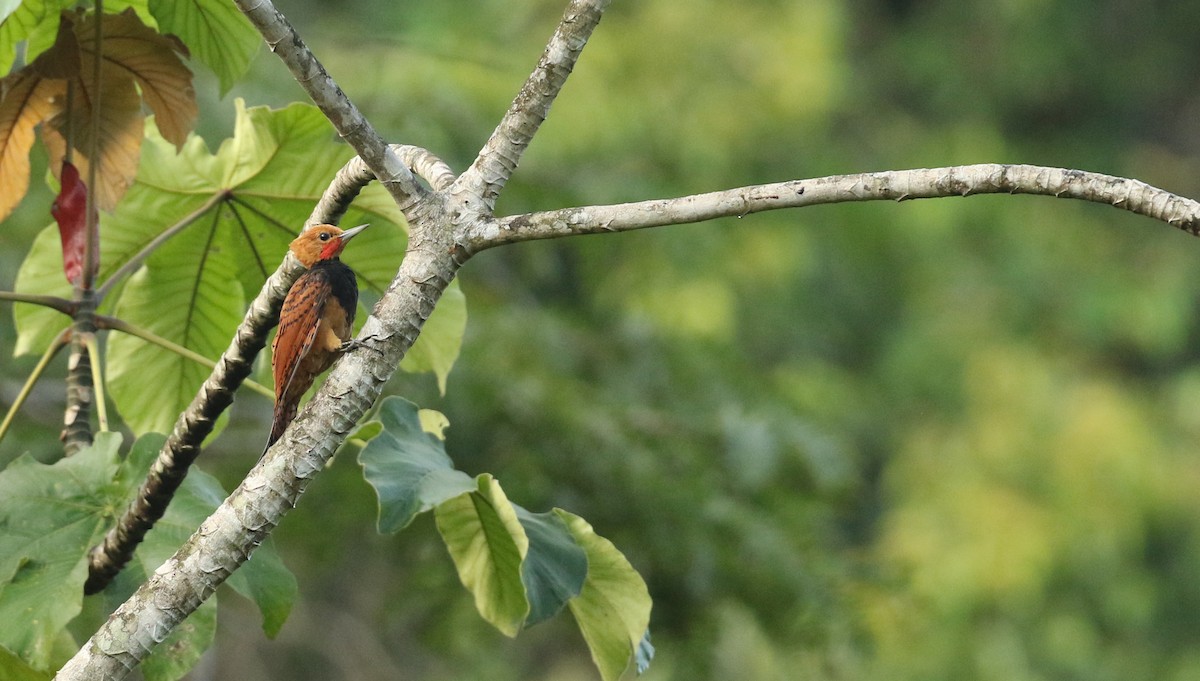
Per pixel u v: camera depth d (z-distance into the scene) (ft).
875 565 39.58
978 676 71.72
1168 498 80.18
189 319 20.93
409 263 14.32
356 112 14.05
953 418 81.30
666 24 73.56
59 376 39.50
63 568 16.06
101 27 18.34
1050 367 82.17
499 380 37.70
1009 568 75.46
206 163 19.92
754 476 38.01
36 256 20.68
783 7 78.59
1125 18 98.43
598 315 47.50
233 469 38.88
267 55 42.83
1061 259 85.66
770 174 77.00
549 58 14.28
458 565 18.13
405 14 66.64
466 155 44.32
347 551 40.81
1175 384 85.51
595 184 48.16
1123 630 79.00
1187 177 96.02
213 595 15.17
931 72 95.55
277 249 20.56
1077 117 97.81
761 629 37.09
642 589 17.11
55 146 19.27
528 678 50.80
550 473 36.58
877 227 82.12
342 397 14.14
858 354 83.41
